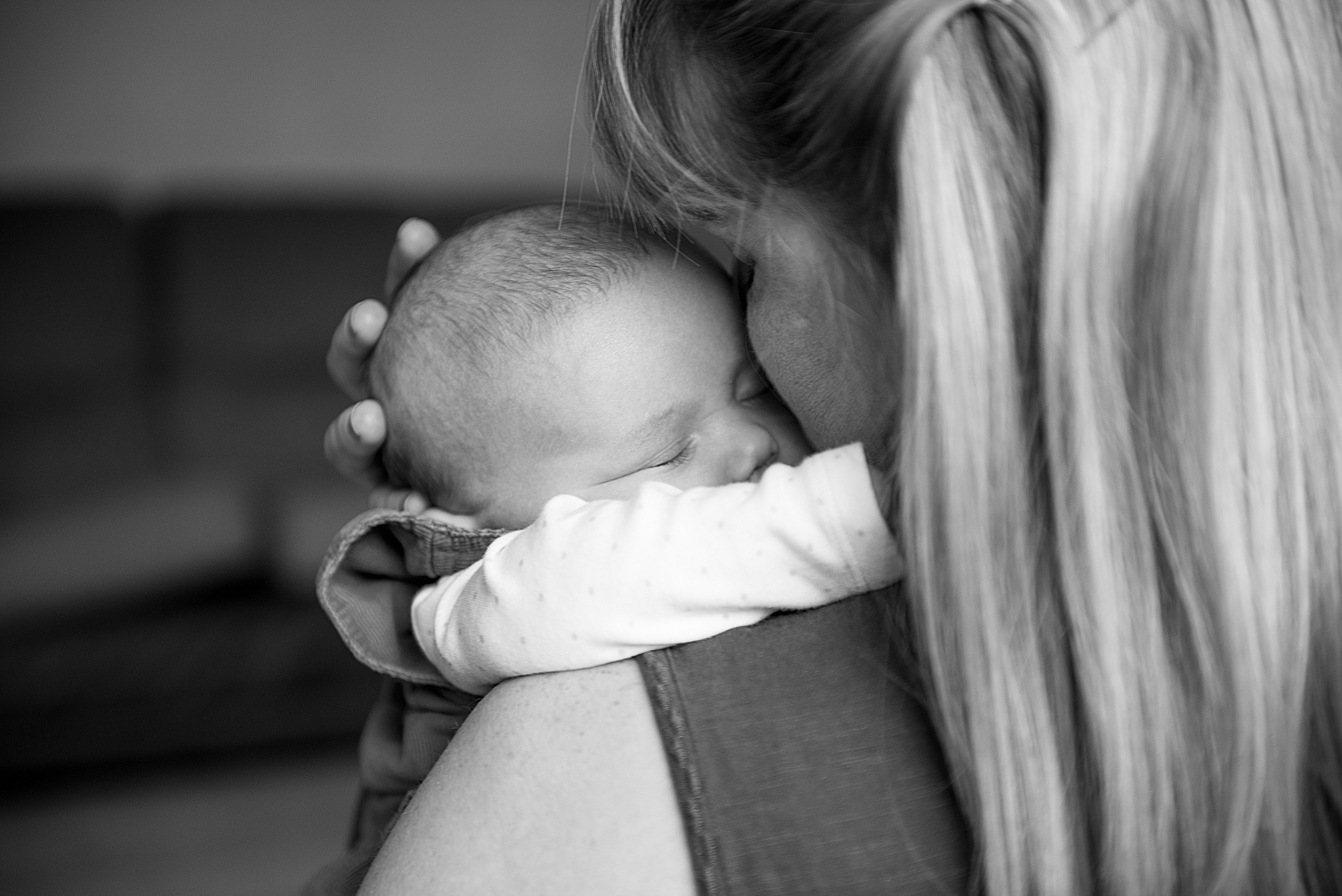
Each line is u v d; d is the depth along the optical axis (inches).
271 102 158.7
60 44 151.3
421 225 42.3
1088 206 22.1
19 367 129.5
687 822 23.9
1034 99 22.6
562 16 166.1
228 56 156.1
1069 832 23.3
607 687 25.7
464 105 165.3
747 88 25.5
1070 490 22.5
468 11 162.7
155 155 156.6
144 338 135.7
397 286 43.6
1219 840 22.9
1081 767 23.4
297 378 135.9
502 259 36.0
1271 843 23.5
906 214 22.6
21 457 116.1
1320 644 23.9
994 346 22.6
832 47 23.6
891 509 25.1
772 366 28.8
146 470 118.4
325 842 92.5
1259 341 22.5
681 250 35.6
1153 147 22.5
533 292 35.0
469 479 36.2
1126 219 22.5
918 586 23.2
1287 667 23.0
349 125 161.9
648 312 34.4
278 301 137.5
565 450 34.9
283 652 99.5
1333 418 23.0
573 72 167.9
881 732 24.3
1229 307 22.3
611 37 27.2
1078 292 22.1
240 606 103.0
